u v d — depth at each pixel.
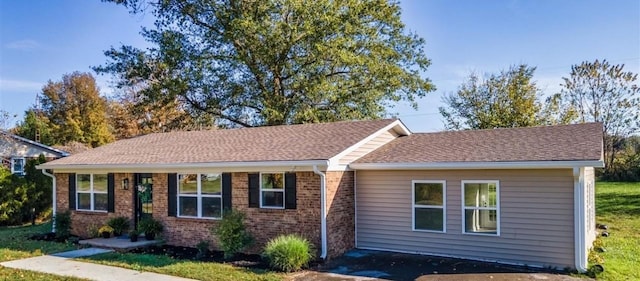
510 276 9.66
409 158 12.20
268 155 12.62
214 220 13.21
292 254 10.33
